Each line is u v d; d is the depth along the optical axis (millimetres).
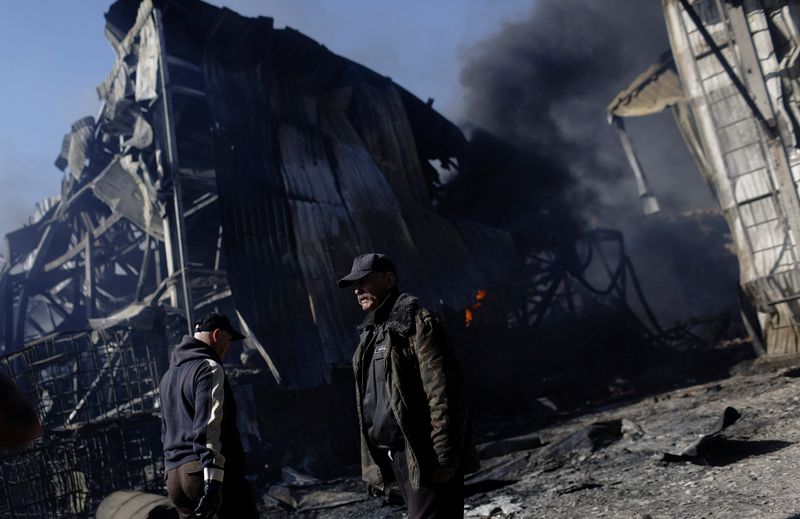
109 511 6547
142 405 10172
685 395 11141
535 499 5574
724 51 14820
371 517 6449
